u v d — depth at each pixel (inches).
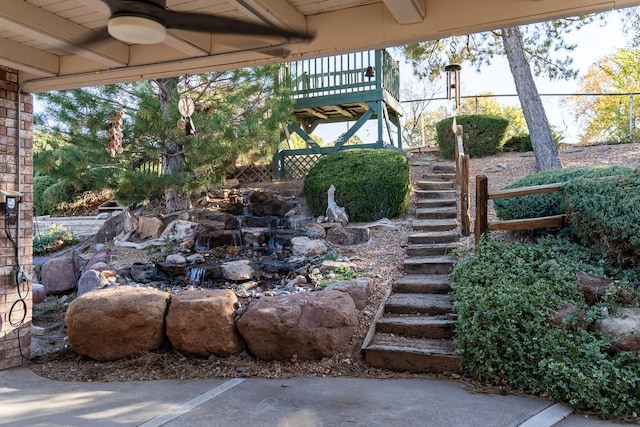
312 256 271.6
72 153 305.9
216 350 180.9
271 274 251.8
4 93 187.6
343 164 337.4
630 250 184.2
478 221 221.8
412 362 166.1
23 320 191.0
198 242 302.5
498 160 448.5
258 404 141.1
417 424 125.6
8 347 185.3
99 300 187.3
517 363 150.0
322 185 329.4
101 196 485.7
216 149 309.9
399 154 341.7
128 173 313.7
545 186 217.0
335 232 290.8
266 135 327.6
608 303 161.5
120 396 150.9
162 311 189.5
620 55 838.5
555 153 389.7
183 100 222.7
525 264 191.0
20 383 166.9
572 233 218.5
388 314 200.1
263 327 174.9
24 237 193.3
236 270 249.0
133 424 129.4
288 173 446.6
